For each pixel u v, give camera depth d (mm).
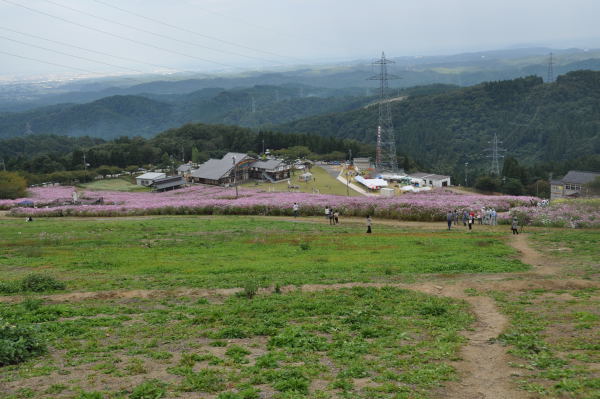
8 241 35812
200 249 32125
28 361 12547
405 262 26391
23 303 18172
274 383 10891
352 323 15688
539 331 14367
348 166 139000
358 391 10438
